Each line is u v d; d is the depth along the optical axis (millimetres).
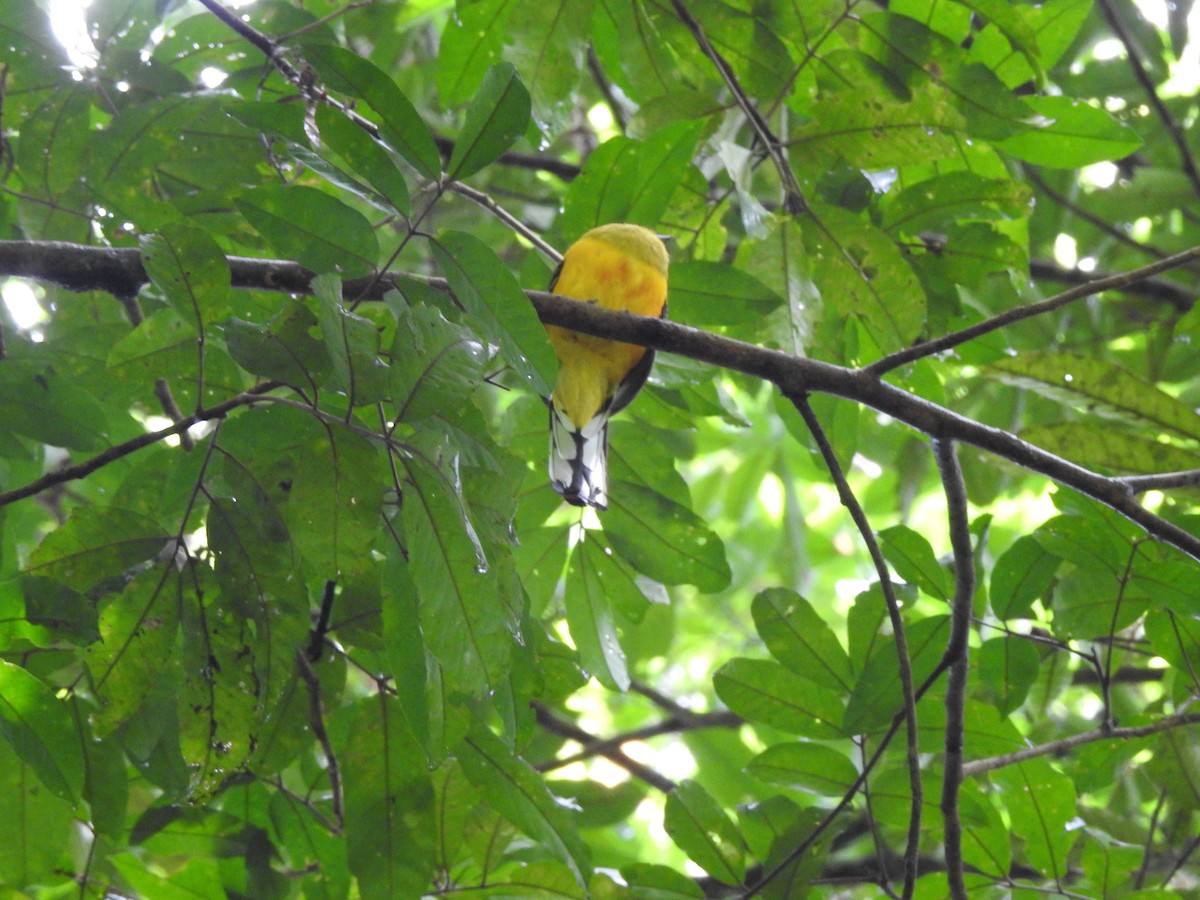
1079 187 15523
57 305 9062
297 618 6523
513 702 6477
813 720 8594
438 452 5410
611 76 10320
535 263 9617
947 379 14141
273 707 6699
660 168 8633
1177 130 13945
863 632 8508
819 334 9531
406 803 7523
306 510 6047
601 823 11391
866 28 9055
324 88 8148
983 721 8430
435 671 6215
